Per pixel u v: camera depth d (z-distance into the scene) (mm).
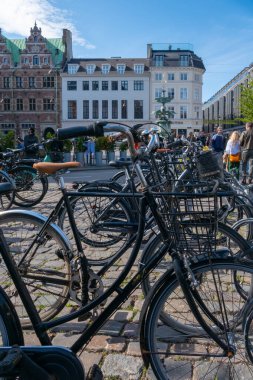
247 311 2316
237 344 2311
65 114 60000
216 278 2248
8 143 20891
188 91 61844
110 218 3678
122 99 60781
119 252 3420
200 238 2201
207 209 2180
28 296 2354
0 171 7836
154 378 2557
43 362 2053
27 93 59344
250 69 49750
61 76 59562
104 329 3162
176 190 2625
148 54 62656
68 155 20828
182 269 2207
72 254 3195
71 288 3125
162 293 2238
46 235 3285
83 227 3854
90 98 60312
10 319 2172
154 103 61375
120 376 2604
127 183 4367
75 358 2074
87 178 15531
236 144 12750
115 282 2479
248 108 37469
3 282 2990
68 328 3146
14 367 1962
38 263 3496
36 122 59844
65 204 3172
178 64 61469
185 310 2414
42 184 8414
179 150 6953
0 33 59219
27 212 3320
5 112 59406
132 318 3346
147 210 2459
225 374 2439
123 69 60688
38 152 11852
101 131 2340
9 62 59094
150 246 2678
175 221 2211
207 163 3256
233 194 2209
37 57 59156
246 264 2229
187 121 62219
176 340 2527
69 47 63219
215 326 2279
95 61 61062
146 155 3553
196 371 2459
